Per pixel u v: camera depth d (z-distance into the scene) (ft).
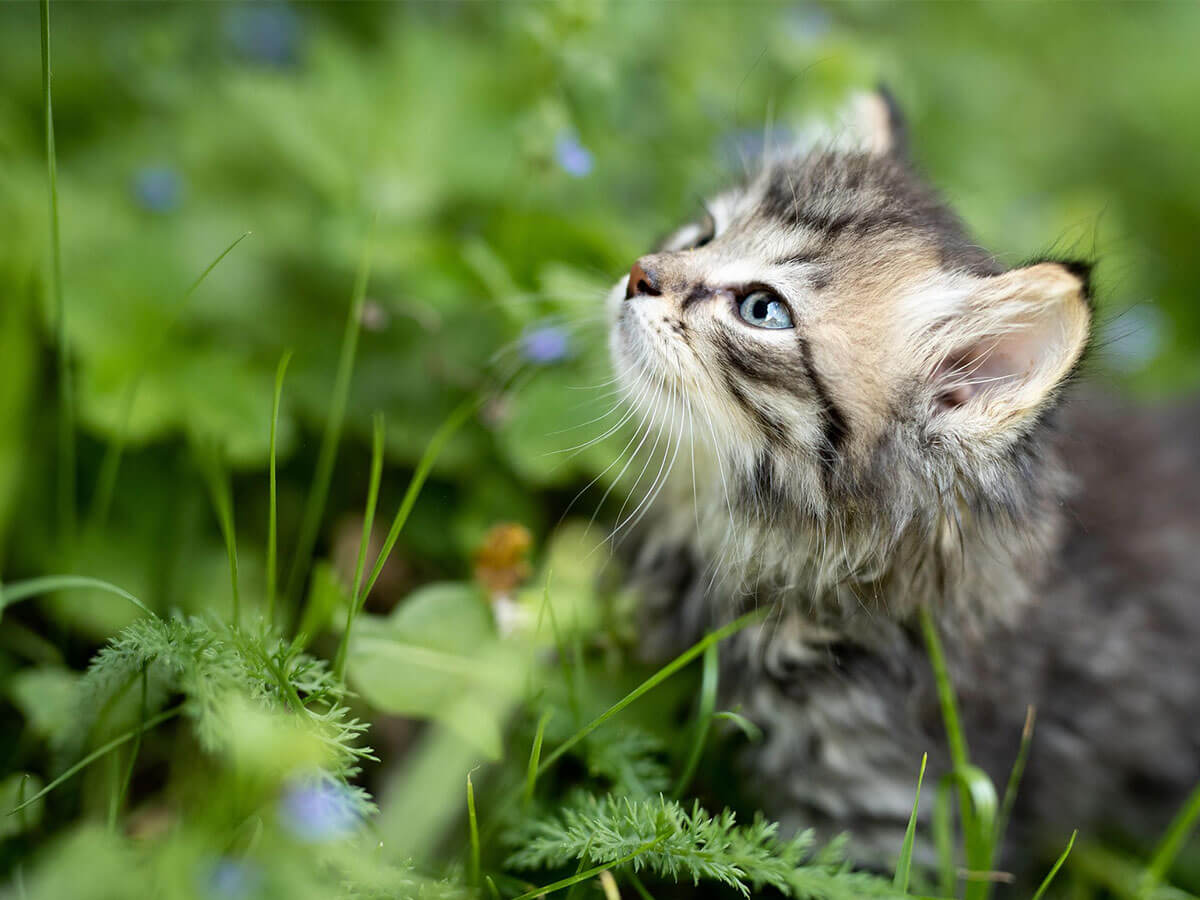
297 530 1.78
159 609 1.70
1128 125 2.72
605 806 1.55
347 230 1.82
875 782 1.66
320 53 1.92
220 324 1.81
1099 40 2.87
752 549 1.65
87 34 1.95
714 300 1.64
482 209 1.90
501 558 1.67
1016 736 1.70
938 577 1.63
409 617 1.62
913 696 1.66
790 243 1.64
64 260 1.76
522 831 1.55
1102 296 1.64
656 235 1.88
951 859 1.60
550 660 1.66
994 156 2.30
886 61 2.11
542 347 1.75
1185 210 2.62
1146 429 1.89
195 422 1.73
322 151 1.85
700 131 2.02
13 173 1.79
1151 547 1.79
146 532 1.73
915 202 1.67
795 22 2.10
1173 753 1.77
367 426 1.80
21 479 1.70
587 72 1.85
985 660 1.67
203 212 1.88
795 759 1.68
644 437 1.69
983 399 1.57
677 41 2.05
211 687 1.46
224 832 1.47
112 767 1.51
